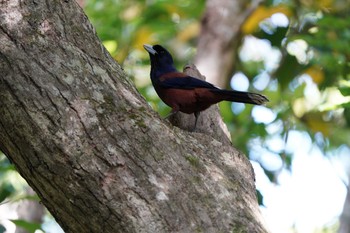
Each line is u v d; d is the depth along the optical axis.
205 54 19.36
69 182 8.59
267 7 19.91
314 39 20.06
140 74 24.02
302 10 21.45
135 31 23.44
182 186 8.62
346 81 16.50
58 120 8.73
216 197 8.69
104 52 9.81
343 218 19.77
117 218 8.41
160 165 8.69
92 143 8.66
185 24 24.61
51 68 9.02
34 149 8.71
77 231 8.79
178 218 8.38
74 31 9.64
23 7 9.40
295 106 21.86
